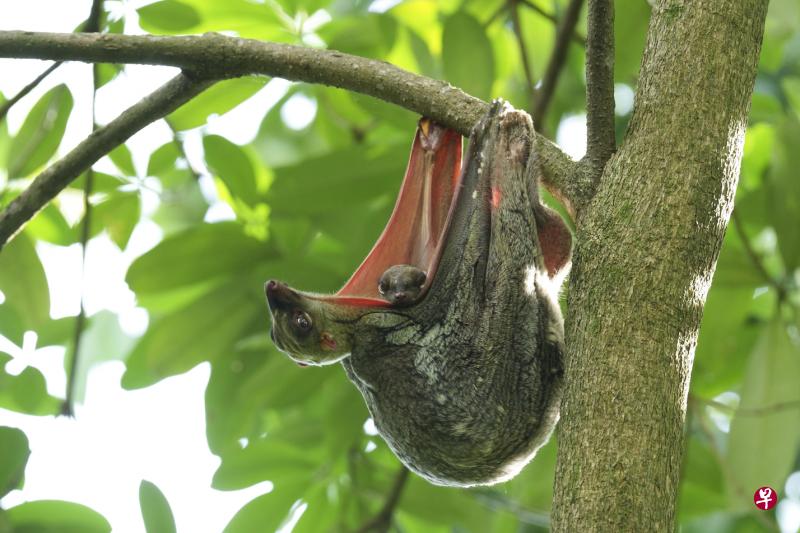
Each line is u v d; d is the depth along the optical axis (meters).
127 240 12.85
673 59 7.24
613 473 6.24
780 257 11.34
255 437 14.02
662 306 6.64
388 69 8.66
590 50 7.59
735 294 11.63
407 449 8.87
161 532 10.48
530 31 15.36
